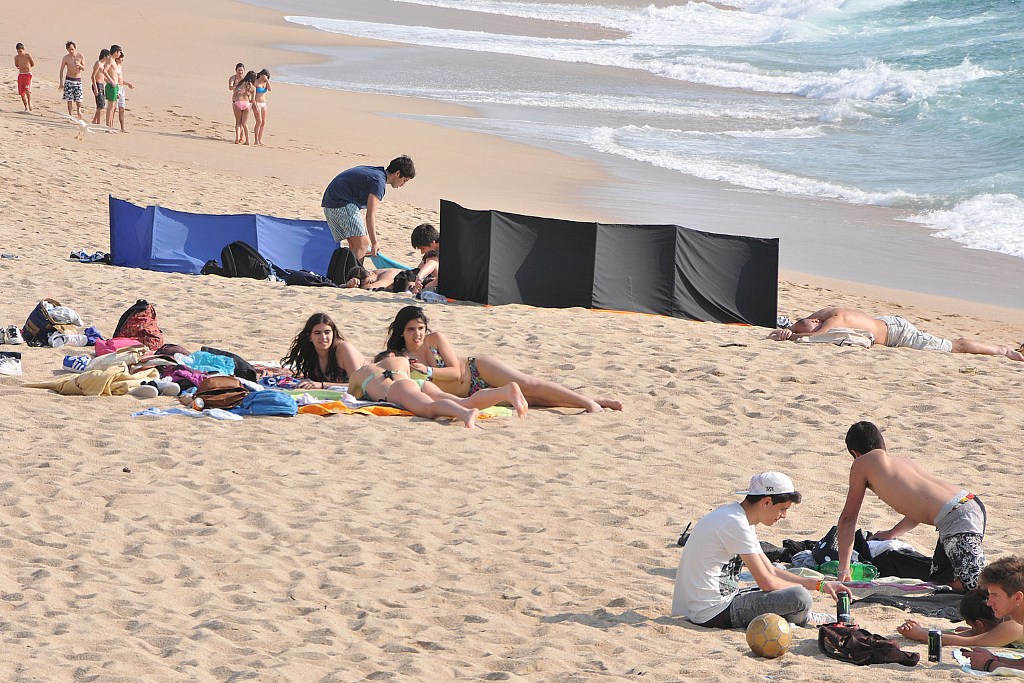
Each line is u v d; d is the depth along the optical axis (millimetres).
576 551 16500
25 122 60188
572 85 97312
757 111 86312
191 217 38250
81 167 51500
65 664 12031
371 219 36688
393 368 24156
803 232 51531
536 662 12477
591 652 13070
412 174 37625
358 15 142125
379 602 14438
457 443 21547
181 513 16984
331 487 18578
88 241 40094
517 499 18641
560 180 60500
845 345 31719
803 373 28516
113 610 13711
